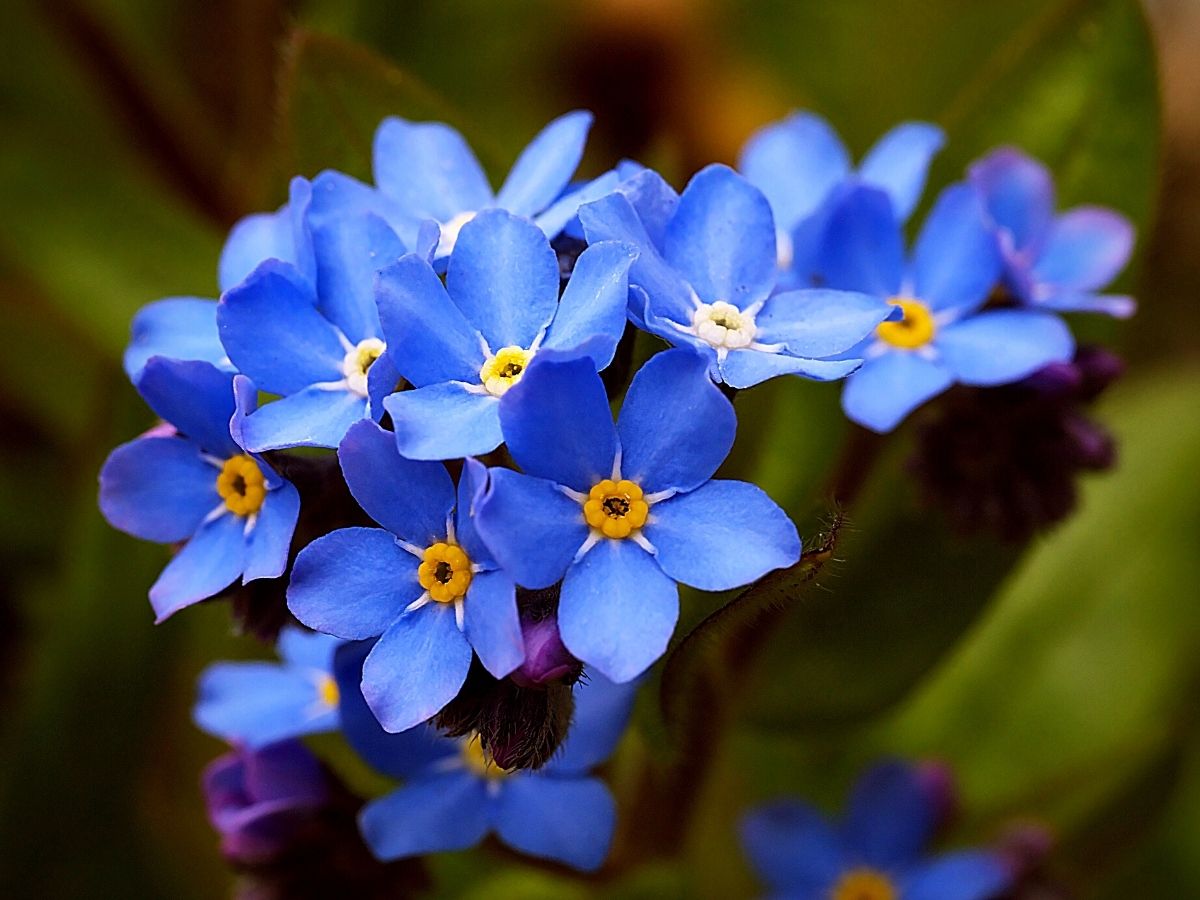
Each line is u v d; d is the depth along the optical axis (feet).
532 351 0.19
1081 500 0.27
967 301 0.23
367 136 0.25
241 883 0.26
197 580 0.20
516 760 0.19
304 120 0.25
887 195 0.23
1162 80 0.26
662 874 0.26
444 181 0.22
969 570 0.25
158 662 0.30
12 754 0.30
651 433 0.19
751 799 0.32
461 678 0.19
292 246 0.21
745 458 0.24
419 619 0.19
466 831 0.22
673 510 0.19
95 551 0.30
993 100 0.27
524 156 0.22
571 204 0.21
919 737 0.33
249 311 0.20
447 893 0.26
